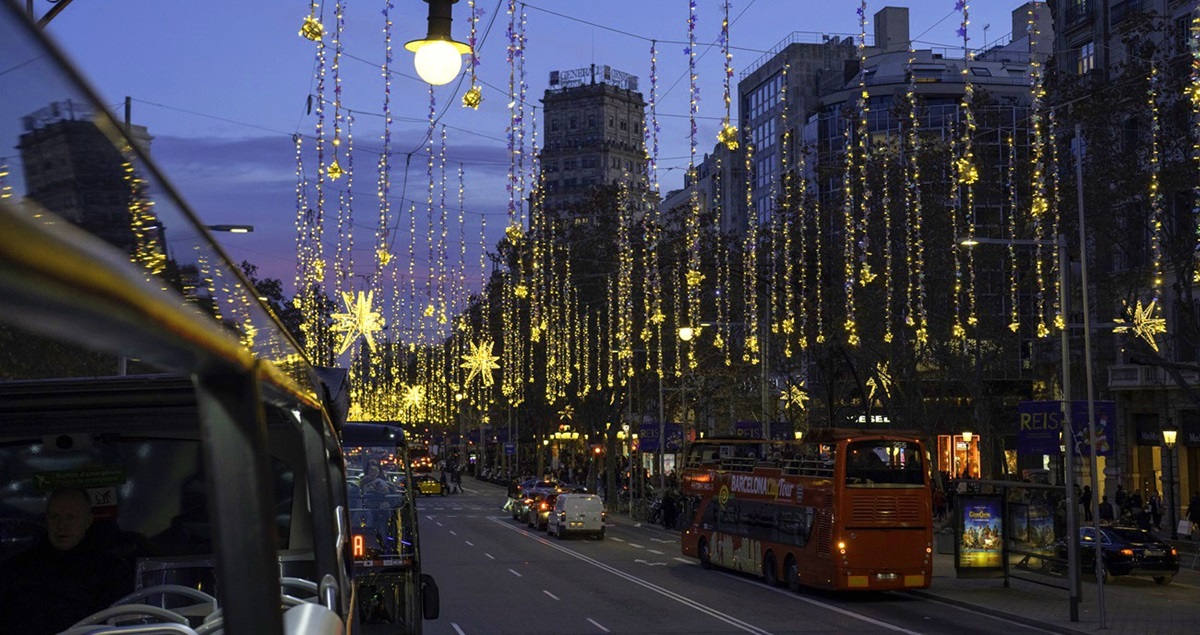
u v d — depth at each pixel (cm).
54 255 138
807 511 3356
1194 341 3697
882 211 4884
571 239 7412
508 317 7631
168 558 538
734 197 10088
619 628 2525
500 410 11300
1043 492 3284
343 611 509
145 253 174
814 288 4891
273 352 349
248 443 259
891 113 5378
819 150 6644
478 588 3353
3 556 516
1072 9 5719
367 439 1706
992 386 4856
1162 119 3669
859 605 3100
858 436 3253
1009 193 4678
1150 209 3709
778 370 5519
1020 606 2950
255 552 255
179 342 208
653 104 3450
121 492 537
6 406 432
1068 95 4175
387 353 9462
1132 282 3969
